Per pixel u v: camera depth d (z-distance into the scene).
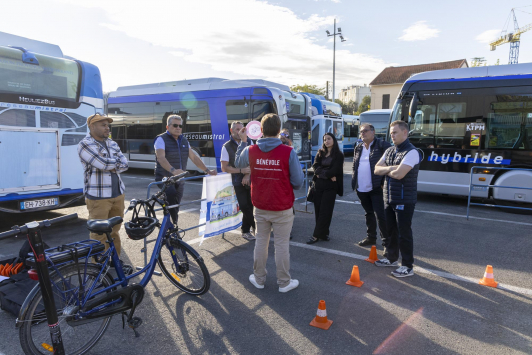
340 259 4.83
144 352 2.79
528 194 7.54
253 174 3.62
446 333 3.06
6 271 3.71
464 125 8.23
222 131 12.31
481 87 8.05
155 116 13.94
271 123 3.51
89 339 2.84
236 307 3.48
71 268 2.66
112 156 3.98
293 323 3.20
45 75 5.91
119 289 2.88
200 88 12.91
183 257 3.65
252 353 2.77
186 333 3.04
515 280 4.18
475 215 7.51
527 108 7.61
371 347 2.85
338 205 8.41
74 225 6.53
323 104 18.22
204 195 5.02
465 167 8.23
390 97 44.72
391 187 4.18
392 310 3.45
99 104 6.71
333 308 3.48
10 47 5.52
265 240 3.80
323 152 5.42
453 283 4.09
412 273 4.29
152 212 3.52
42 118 5.89
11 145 5.53
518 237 5.90
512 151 7.75
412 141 8.81
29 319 2.49
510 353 2.79
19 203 5.70
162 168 5.11
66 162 6.24
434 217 7.29
